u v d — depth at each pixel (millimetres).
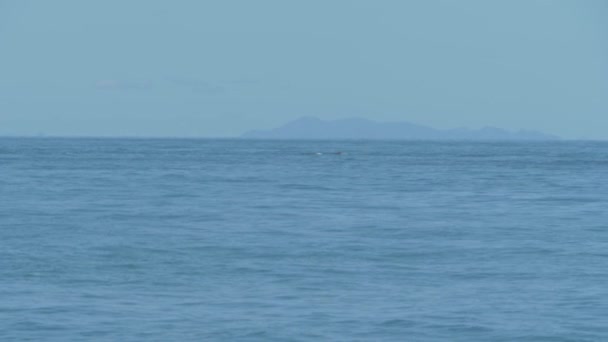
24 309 51062
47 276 61562
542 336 46250
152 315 50031
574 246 77812
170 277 61875
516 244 79000
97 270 64250
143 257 70312
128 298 54562
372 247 76750
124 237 81938
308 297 55281
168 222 94938
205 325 47906
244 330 46938
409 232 87438
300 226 92125
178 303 53250
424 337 46062
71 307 51750
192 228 89562
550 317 50094
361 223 95250
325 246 77188
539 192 143125
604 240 81750
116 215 101500
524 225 94000
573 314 50844
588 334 46656
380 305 53000
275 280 61062
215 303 53281
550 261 69438
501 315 50562
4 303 52531
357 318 49625
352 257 71250
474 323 48719
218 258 70250
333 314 50531
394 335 46406
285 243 78875
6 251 72500
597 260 69875
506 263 68438
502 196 134625
